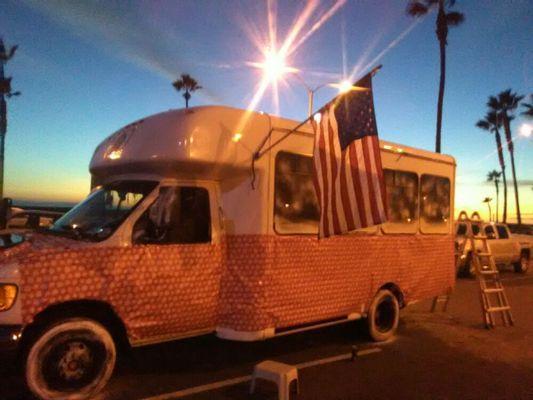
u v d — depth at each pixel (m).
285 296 6.56
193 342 7.68
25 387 5.20
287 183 6.64
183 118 6.02
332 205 6.18
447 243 9.52
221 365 6.70
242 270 6.27
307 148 6.90
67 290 5.14
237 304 6.23
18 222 11.45
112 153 6.59
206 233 6.14
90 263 5.29
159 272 5.71
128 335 5.55
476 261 9.91
